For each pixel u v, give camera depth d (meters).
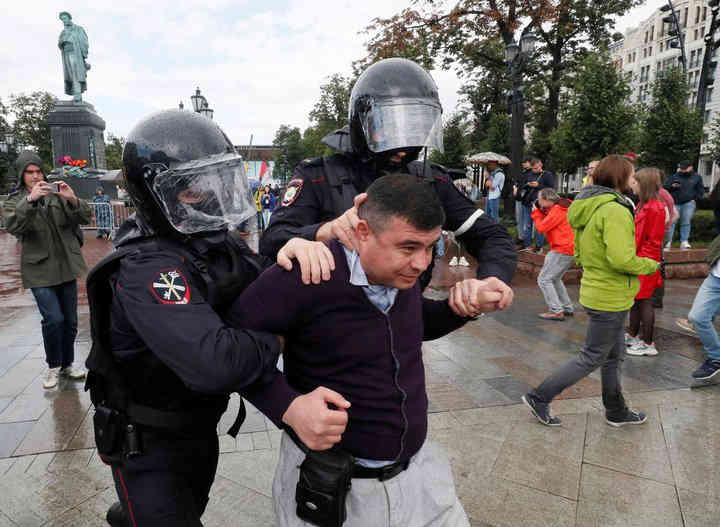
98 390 1.39
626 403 3.48
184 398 1.33
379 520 1.30
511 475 2.64
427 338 1.59
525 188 9.66
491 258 1.75
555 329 5.43
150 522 1.30
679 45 14.59
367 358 1.23
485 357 4.51
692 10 60.56
